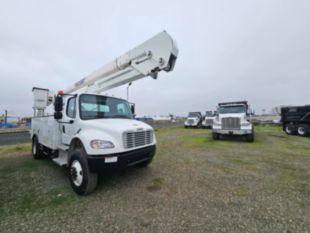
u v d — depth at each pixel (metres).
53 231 1.83
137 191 2.79
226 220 2.01
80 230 1.84
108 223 1.96
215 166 4.20
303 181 3.21
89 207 2.31
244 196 2.61
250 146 6.98
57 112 3.42
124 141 2.75
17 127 20.25
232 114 8.36
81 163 2.67
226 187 2.95
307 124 10.38
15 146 7.42
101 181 3.21
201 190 2.83
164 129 17.88
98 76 4.30
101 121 3.07
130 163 2.83
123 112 3.99
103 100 3.67
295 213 2.15
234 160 4.78
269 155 5.37
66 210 2.24
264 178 3.37
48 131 4.16
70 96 3.53
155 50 3.20
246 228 1.87
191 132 13.90
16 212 2.19
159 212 2.19
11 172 3.82
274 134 11.72
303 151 5.96
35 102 5.39
